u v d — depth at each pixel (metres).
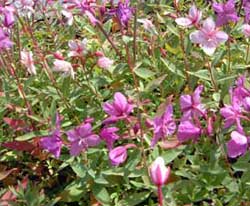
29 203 0.43
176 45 0.56
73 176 0.52
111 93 0.53
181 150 0.43
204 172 0.43
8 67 0.57
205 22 0.45
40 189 0.51
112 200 0.46
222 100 0.47
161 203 0.34
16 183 0.52
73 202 0.49
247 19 0.54
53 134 0.42
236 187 0.42
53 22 0.69
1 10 0.54
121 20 0.53
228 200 0.43
